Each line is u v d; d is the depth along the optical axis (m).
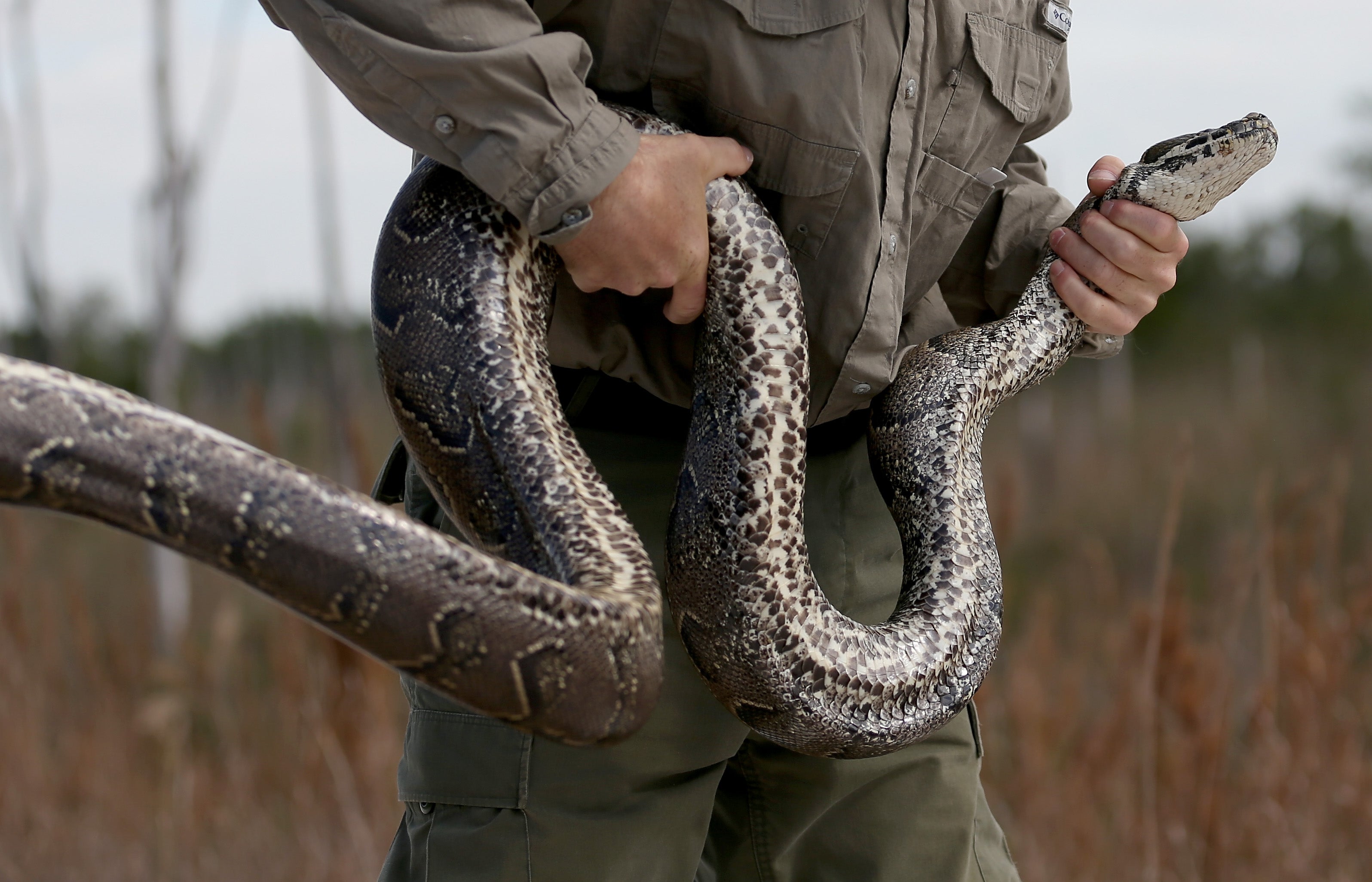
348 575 1.40
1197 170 2.35
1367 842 4.06
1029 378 2.53
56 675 5.93
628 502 2.27
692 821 2.26
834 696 2.02
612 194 1.75
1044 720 4.66
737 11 1.90
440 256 1.93
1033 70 2.32
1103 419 20.62
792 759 2.38
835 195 2.03
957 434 2.37
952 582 2.25
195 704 5.95
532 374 1.92
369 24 1.65
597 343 2.17
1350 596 4.42
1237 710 4.55
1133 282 2.46
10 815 5.27
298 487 1.41
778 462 1.98
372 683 4.91
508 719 1.52
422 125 1.71
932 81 2.17
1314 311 30.05
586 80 2.03
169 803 5.34
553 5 1.95
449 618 1.43
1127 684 4.35
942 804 2.45
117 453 1.35
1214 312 32.38
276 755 5.48
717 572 1.98
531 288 1.98
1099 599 5.56
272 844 4.98
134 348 24.78
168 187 9.86
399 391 1.96
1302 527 4.59
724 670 2.02
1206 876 3.95
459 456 1.90
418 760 2.18
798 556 2.02
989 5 2.21
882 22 2.01
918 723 2.10
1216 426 17.72
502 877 2.09
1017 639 5.78
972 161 2.32
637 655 1.57
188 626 6.29
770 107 1.95
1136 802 4.16
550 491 1.81
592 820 2.13
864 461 2.53
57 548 7.00
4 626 5.80
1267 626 4.14
